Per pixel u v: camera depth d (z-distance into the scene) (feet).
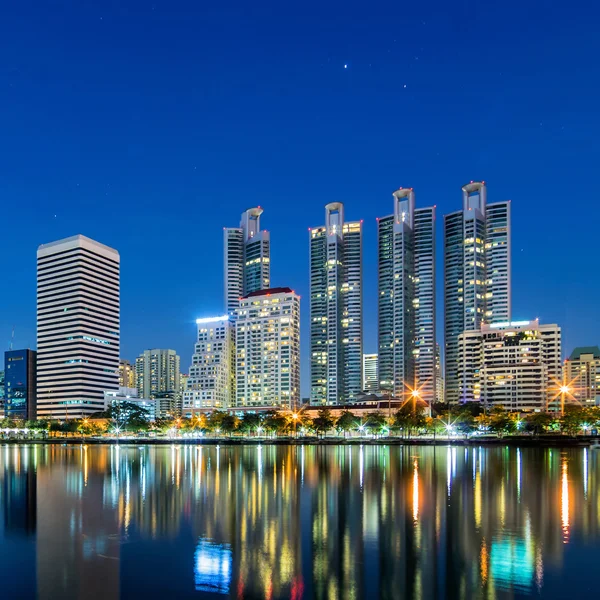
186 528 160.35
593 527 158.51
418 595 103.76
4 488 262.88
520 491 235.40
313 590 106.83
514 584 109.09
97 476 318.65
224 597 104.42
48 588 110.32
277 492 236.02
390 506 196.03
